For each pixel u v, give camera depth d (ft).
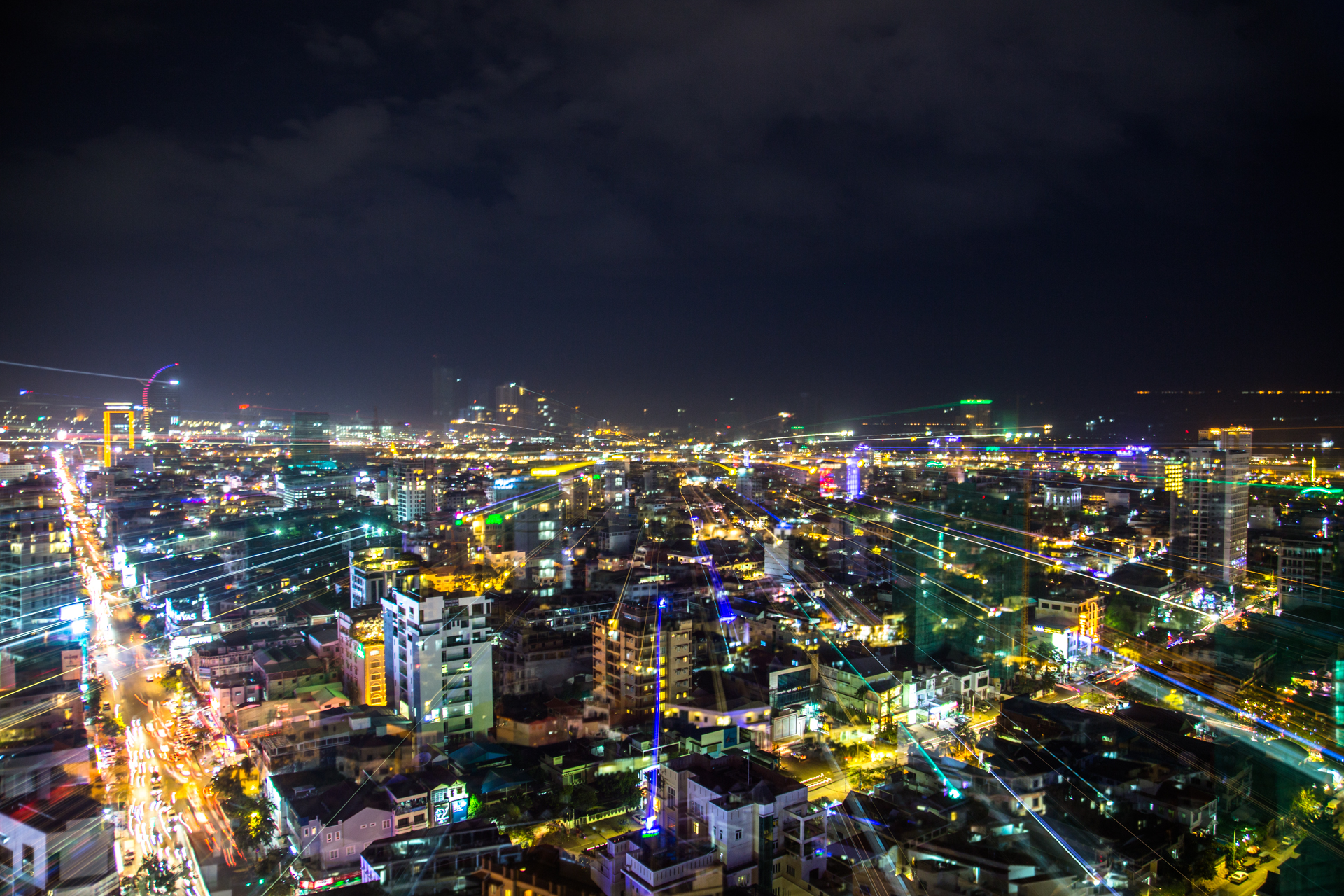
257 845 350.84
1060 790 361.92
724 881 286.87
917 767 386.73
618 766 410.52
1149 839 325.21
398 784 357.82
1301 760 412.36
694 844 289.33
